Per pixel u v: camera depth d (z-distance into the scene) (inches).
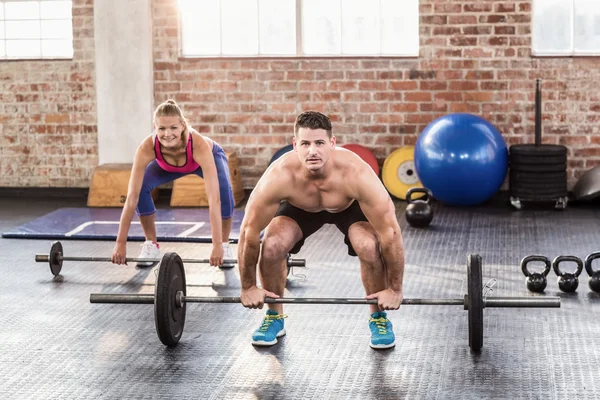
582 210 350.3
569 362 178.5
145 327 204.5
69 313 216.4
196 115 394.6
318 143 162.9
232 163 378.3
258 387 167.0
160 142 220.7
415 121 383.6
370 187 168.2
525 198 351.6
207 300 182.2
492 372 173.2
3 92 401.4
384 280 181.9
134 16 387.5
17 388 167.9
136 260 232.4
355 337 195.5
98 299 182.4
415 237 302.4
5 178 405.1
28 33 399.5
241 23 389.7
